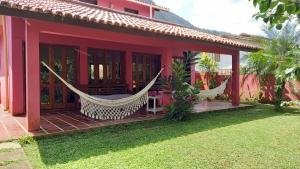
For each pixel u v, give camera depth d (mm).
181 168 4078
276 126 7477
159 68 12867
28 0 6645
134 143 5480
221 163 4324
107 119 7629
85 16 5938
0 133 5797
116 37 7125
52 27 6031
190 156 4660
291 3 1459
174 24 12641
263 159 4547
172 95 8164
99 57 10602
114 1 13312
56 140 5645
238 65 11500
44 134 5738
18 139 5406
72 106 9727
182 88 8086
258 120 8484
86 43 9984
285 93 12914
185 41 8289
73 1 9602
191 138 5945
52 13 5434
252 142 5656
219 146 5312
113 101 7387
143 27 6914
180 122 7965
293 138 6051
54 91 9312
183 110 8094
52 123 7035
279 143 5598
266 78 13594
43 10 5316
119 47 11023
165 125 7480
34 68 5906
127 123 7297
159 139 5844
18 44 8141
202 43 8844
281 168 4137
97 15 7309
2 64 10258
